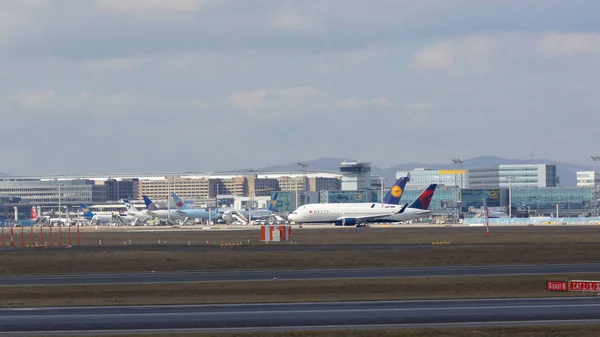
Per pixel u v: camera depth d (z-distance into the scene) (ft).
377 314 607.78
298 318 593.83
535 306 638.12
